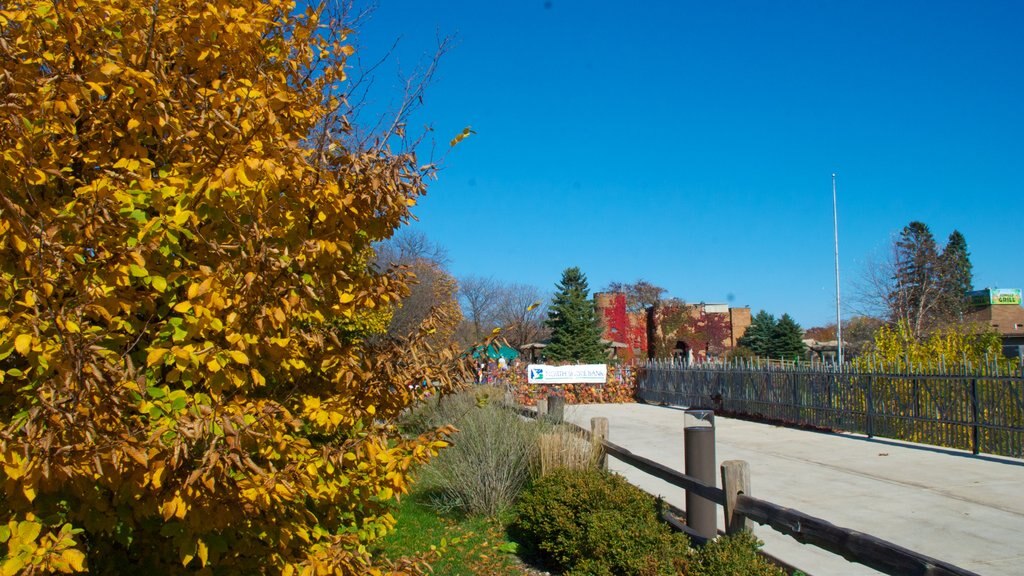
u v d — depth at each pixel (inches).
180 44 143.3
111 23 132.6
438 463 366.6
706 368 848.9
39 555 97.0
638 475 403.9
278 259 120.6
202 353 112.3
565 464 329.4
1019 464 402.9
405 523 328.5
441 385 148.9
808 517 175.9
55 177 121.6
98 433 103.6
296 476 121.0
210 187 115.8
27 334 100.3
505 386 674.2
